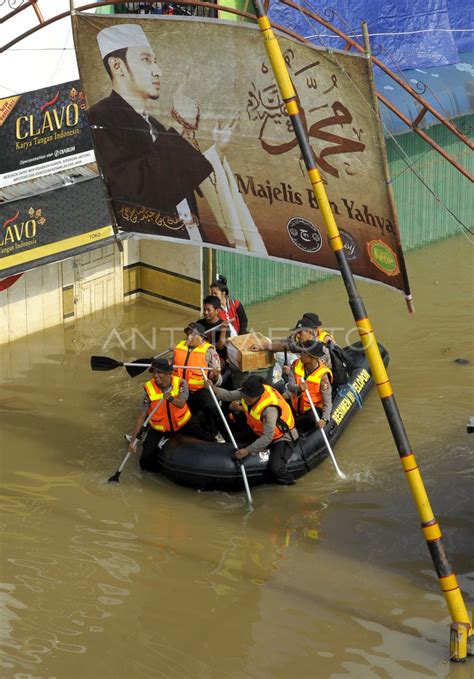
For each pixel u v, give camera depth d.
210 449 10.16
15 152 12.27
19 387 12.41
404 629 8.05
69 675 7.48
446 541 9.25
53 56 12.39
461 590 8.51
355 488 10.21
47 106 12.45
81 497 10.05
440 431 11.33
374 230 9.66
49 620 8.12
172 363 11.21
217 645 7.84
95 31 10.16
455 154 17.25
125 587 8.58
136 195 11.30
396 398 12.12
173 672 7.53
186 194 10.95
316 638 7.93
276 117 9.72
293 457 10.28
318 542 9.29
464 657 7.64
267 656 7.72
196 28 9.66
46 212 12.66
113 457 10.88
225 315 11.94
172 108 10.38
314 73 9.16
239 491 10.16
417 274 16.19
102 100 10.71
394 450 10.98
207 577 8.73
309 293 15.62
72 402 12.09
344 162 9.47
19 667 7.55
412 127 9.94
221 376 11.30
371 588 8.59
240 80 9.78
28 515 9.70
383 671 7.55
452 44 16.59
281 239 10.60
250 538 9.35
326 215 7.72
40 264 12.78
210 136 10.31
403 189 16.62
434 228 17.44
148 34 9.95
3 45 11.91
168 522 9.62
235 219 10.77
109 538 9.34
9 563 8.90
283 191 10.20
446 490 10.12
